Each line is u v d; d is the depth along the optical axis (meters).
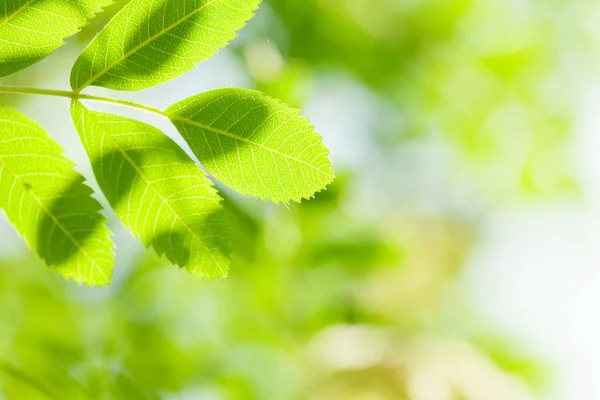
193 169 1.29
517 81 4.39
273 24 3.21
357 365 3.21
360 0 3.70
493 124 4.53
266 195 1.26
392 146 4.47
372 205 4.45
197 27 1.21
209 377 3.09
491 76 4.36
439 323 4.45
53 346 2.73
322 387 3.18
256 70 2.77
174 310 3.36
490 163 4.80
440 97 4.22
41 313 3.04
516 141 4.67
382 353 3.36
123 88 1.23
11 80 2.95
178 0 1.19
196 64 1.23
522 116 4.57
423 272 4.57
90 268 1.33
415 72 4.04
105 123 1.24
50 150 1.27
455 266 4.83
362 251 2.93
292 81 2.84
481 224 5.35
